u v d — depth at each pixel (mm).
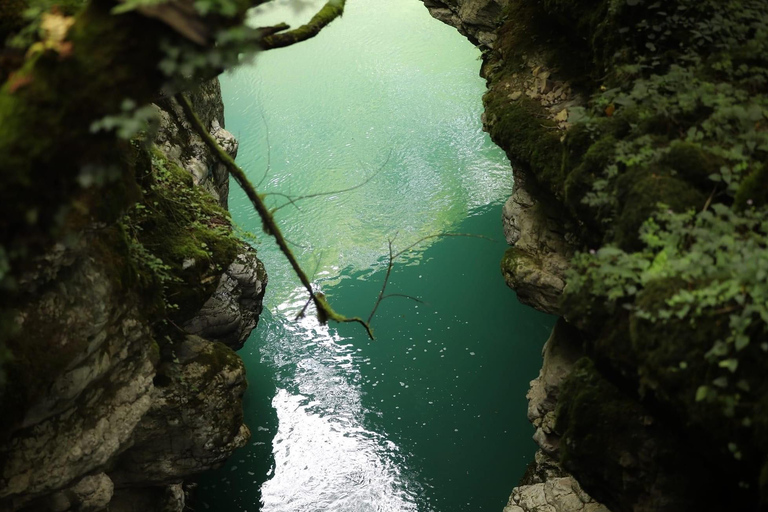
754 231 4930
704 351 4539
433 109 18062
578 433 5711
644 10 6887
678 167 5469
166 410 7871
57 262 5473
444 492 11352
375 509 11273
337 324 13922
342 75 19297
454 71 19000
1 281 4551
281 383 13047
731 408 4348
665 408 4996
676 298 4625
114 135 4188
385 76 19094
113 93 3932
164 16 3666
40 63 3910
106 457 6609
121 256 6297
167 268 7238
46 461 6168
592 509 8523
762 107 5770
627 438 5508
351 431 12266
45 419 6098
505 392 12539
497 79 8609
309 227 15859
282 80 19281
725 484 5137
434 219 15633
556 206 8156
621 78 6793
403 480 11586
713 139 5672
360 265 14961
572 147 6430
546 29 8539
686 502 5254
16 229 4250
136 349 6730
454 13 10750
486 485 11359
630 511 5504
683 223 5148
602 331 5320
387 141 17531
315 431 12289
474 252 14789
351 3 21188
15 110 3936
